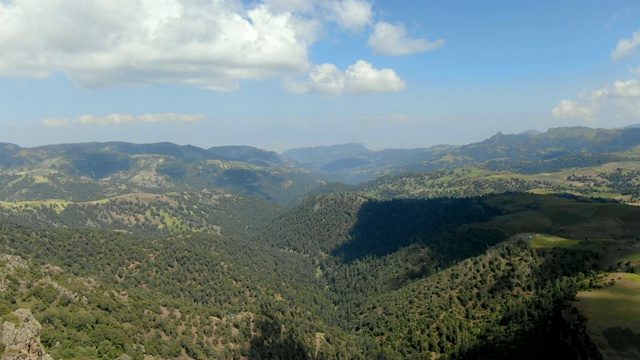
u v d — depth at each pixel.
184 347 134.75
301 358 162.62
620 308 123.00
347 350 180.75
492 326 165.38
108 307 129.12
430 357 167.25
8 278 113.38
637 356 104.88
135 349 117.19
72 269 171.25
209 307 183.88
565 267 177.75
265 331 170.75
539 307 157.88
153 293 178.75
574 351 117.44
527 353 135.25
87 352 100.31
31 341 72.81
